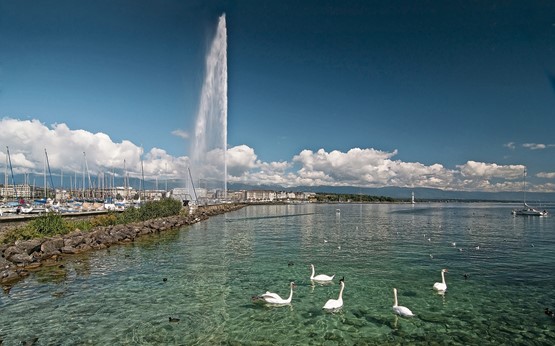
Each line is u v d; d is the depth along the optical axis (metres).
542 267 33.75
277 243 51.09
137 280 28.17
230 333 18.06
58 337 17.59
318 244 50.06
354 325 19.11
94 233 46.91
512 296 24.28
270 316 20.42
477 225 87.69
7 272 28.45
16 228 43.00
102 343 16.94
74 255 39.06
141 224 63.56
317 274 30.72
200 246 47.25
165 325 19.06
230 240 54.28
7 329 18.53
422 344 16.91
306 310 21.39
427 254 41.12
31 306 21.91
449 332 18.23
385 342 17.08
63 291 25.08
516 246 48.38
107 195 155.88
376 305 22.33
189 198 158.88
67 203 110.25
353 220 109.06
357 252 42.69
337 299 23.31
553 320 19.88
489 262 36.22
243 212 159.12
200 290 25.53
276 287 26.41
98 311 21.11
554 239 56.91
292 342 17.08
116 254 40.03
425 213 163.62
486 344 16.94
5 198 103.38
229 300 23.25
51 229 44.88
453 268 33.16
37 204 99.19
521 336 17.80
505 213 164.75
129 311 21.11
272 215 137.88
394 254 41.19
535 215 133.88
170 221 74.06
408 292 25.14
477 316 20.47
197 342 17.06
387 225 87.75
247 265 34.34
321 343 16.97
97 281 27.81
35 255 35.47
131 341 17.16
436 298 23.78
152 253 41.03
